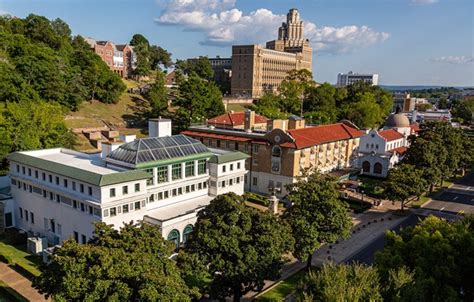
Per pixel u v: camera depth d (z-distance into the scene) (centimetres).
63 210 5350
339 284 2712
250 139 8400
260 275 3591
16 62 10688
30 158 5934
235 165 6700
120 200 4916
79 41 17075
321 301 2720
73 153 6756
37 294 4231
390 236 4128
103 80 13638
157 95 13538
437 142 8331
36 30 14512
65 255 2998
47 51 12075
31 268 4712
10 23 14500
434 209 7706
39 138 8075
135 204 5150
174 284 2816
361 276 2911
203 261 3538
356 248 5741
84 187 4988
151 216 5344
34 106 8362
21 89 9950
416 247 3638
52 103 10631
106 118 12731
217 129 9525
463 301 3259
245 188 8600
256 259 3588
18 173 6134
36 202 5825
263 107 15275
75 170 5172
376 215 7275
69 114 11975
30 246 5331
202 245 3616
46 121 8294
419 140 8338
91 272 2762
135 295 2775
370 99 16600
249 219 3753
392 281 2997
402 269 3028
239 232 3641
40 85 10869
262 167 8281
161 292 2702
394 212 7462
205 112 12862
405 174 7169
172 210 5628
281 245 3847
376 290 2725
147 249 3122
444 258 3403
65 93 11700
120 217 4981
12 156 6194
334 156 9350
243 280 3591
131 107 14262
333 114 16088
